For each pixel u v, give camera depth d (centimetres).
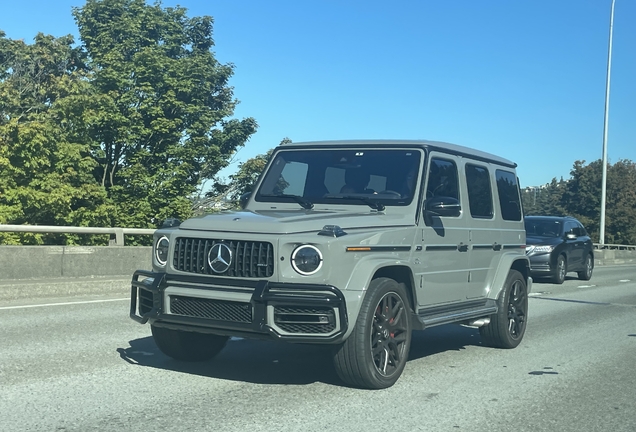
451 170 741
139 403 540
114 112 3234
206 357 692
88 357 700
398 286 610
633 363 775
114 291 1291
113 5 3697
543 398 605
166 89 3453
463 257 745
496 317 820
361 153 715
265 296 536
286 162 743
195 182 3559
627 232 6812
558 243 1991
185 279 575
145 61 3419
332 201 682
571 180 7331
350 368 575
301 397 571
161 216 3167
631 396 622
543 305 1388
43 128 2673
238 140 3812
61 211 2675
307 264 542
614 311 1304
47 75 3281
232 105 3972
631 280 2216
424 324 645
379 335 591
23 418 494
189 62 3547
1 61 3312
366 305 568
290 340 538
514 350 842
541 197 10656
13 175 2645
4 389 571
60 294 1206
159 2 3938
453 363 746
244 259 555
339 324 539
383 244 599
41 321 920
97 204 2872
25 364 662
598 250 3438
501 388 636
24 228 1208
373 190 681
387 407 551
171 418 502
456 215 726
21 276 1222
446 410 551
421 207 663
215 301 559
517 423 525
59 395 557
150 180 3188
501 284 823
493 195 835
